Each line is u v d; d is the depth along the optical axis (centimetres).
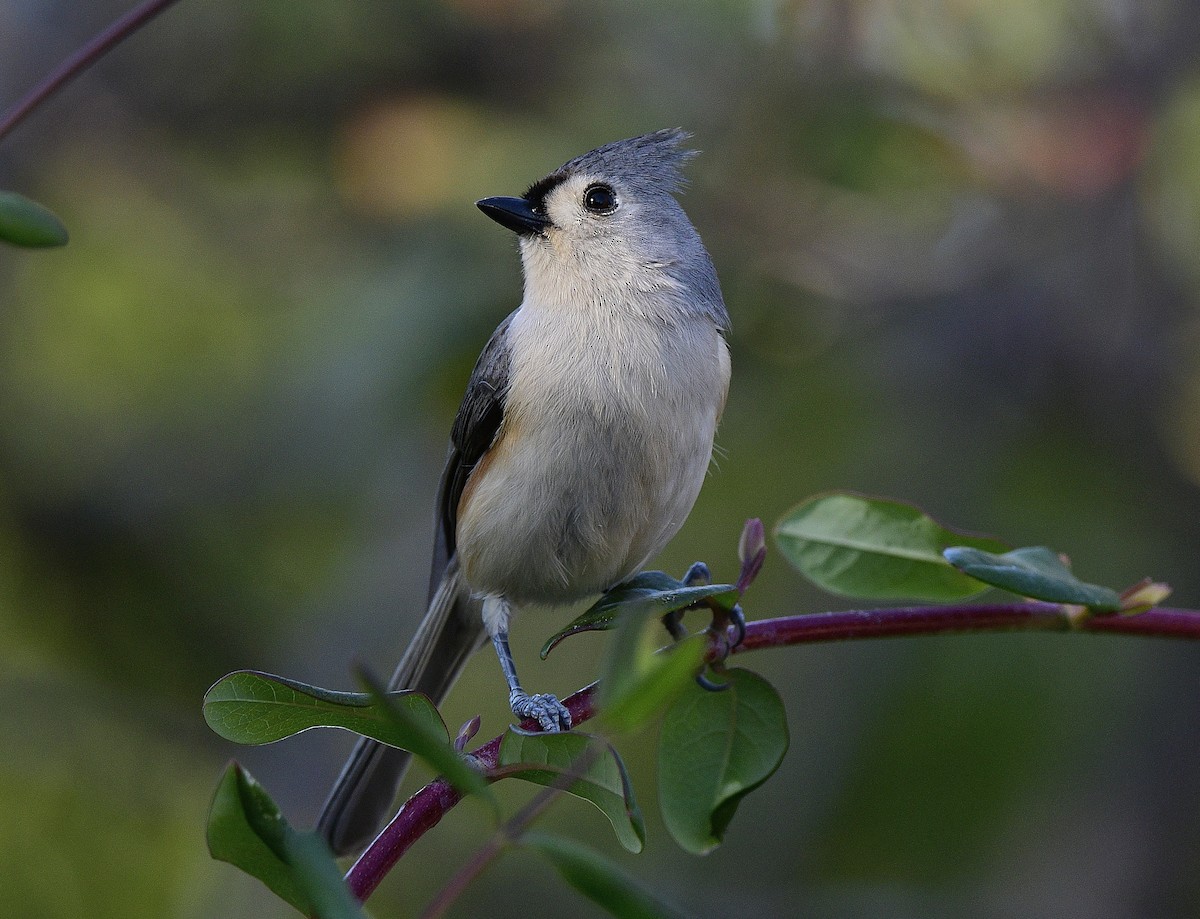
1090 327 1122
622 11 1079
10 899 981
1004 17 1066
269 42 1104
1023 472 1119
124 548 1149
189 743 1079
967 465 1106
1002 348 1126
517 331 706
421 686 775
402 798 1038
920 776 1086
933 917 1023
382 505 1123
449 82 1089
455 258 1014
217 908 979
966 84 1055
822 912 1020
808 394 1079
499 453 692
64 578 1151
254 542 1174
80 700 1055
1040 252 1087
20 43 1155
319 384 1039
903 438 1109
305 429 1068
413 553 1121
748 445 1083
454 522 780
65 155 1156
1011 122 1054
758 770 471
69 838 1012
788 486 1081
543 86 1081
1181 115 1043
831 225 1050
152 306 1182
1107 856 1095
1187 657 1097
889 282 1062
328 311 1066
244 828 375
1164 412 1122
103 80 1148
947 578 537
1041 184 1058
